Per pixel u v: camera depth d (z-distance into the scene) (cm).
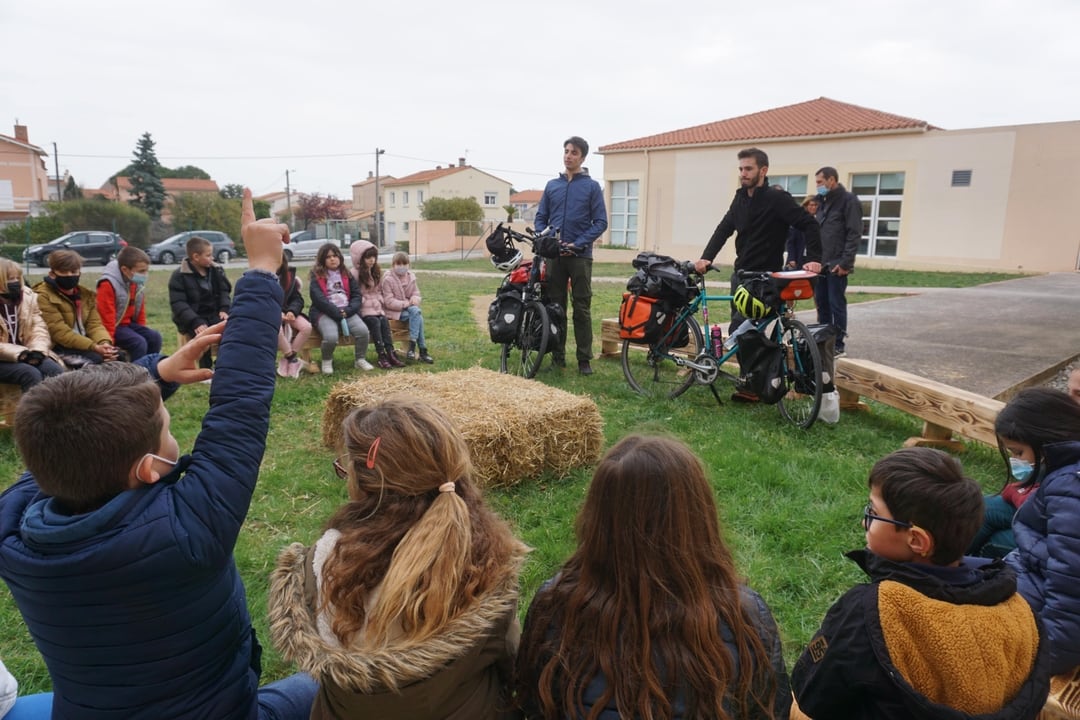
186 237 2891
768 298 487
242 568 313
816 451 446
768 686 135
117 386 126
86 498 125
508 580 140
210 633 136
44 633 128
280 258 154
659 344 590
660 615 128
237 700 144
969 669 134
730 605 134
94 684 130
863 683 145
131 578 121
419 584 127
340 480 411
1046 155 1909
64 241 2538
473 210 4750
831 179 712
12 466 432
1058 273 1892
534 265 630
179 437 487
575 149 643
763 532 342
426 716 127
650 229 2555
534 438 396
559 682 133
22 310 490
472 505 146
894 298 1270
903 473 154
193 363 167
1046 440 212
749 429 490
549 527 350
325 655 124
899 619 140
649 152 2514
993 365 666
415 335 730
